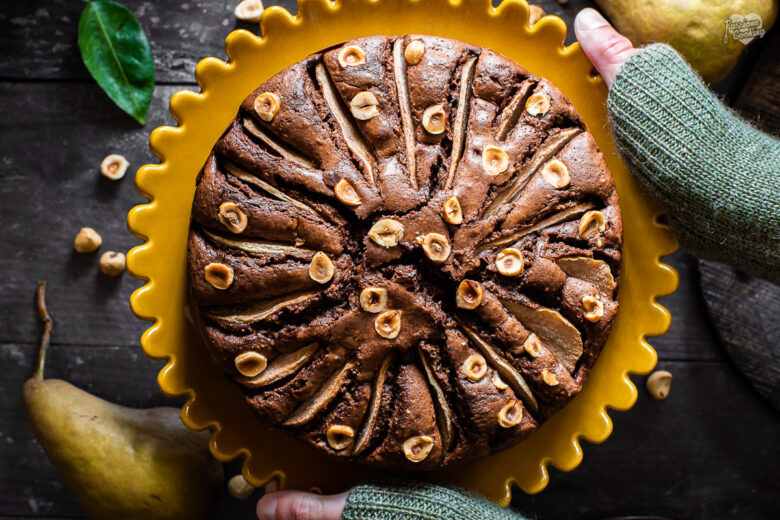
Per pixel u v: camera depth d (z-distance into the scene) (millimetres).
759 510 761
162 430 703
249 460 627
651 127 617
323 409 583
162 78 751
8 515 746
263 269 579
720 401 762
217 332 590
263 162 584
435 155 585
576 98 642
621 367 630
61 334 747
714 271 745
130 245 752
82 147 751
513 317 583
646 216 638
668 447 763
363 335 574
